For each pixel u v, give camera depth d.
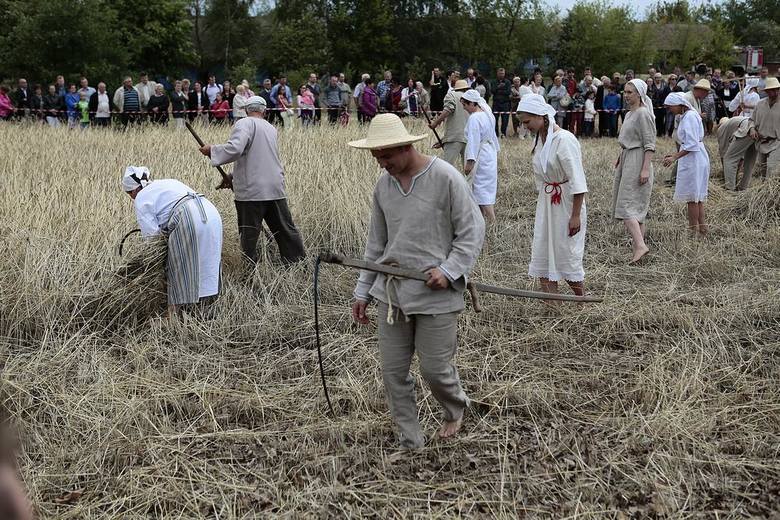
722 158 12.70
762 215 9.72
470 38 43.25
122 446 4.53
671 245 8.75
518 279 7.44
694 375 5.14
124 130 16.88
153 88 21.14
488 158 9.68
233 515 3.93
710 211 10.27
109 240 7.17
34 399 5.12
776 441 4.53
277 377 5.56
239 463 4.43
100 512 4.01
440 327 4.25
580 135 22.27
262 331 6.30
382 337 4.41
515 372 5.42
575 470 4.23
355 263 4.13
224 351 6.00
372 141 4.06
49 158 11.42
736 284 7.25
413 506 4.00
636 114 8.20
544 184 6.61
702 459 4.33
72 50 28.95
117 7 35.34
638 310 6.39
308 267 7.67
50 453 4.54
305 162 10.62
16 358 5.65
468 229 4.17
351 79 40.12
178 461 4.41
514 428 4.76
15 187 8.66
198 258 6.46
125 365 5.66
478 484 4.17
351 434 4.70
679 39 47.66
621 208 8.34
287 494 4.10
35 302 6.27
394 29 42.28
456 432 4.64
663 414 4.69
